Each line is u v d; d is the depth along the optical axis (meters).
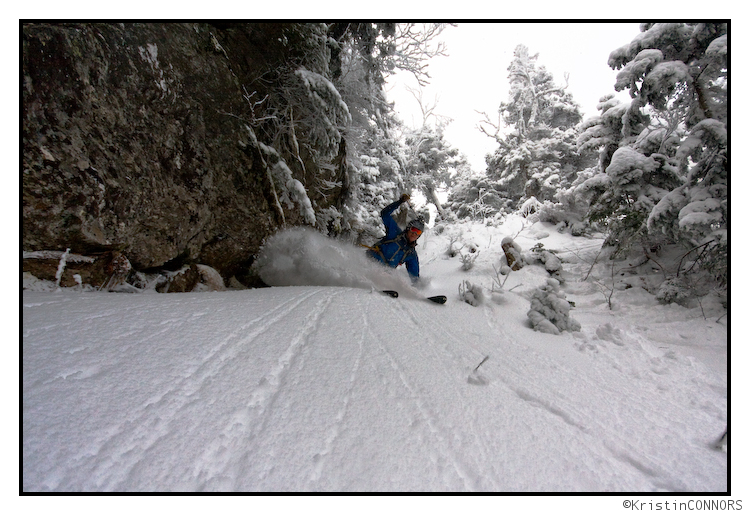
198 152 3.61
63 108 2.40
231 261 4.45
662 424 1.63
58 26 2.42
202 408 1.15
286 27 4.93
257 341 1.79
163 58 3.23
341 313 2.66
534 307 3.84
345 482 0.94
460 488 0.98
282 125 4.97
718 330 3.37
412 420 1.28
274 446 1.03
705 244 4.05
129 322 1.73
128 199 2.87
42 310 1.74
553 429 1.42
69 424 0.97
